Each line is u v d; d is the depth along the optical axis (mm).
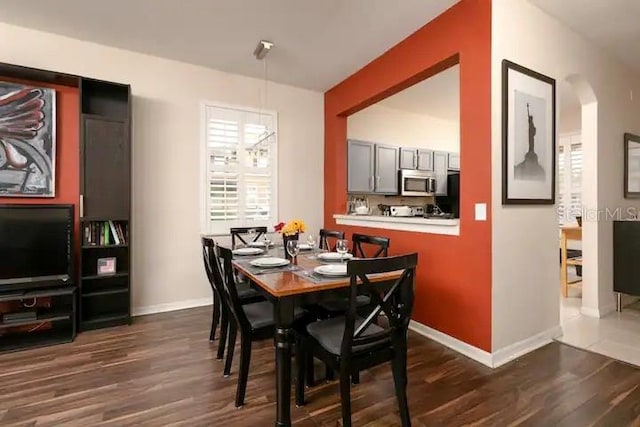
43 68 2967
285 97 4191
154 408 1807
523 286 2500
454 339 2578
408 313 1680
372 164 4828
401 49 3088
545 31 2613
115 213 3018
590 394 1934
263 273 1957
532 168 2537
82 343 2660
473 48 2400
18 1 2506
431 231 2799
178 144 3572
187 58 3486
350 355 1542
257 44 3172
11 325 2584
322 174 4480
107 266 3074
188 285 3639
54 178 3008
